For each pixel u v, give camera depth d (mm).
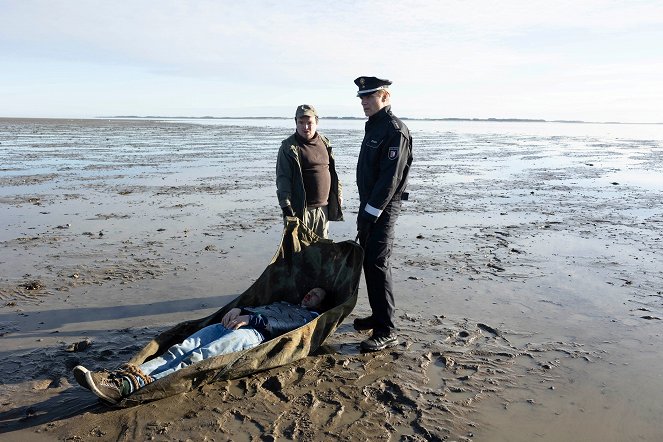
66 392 4320
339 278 5633
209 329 4602
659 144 41625
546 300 6336
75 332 5445
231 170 20188
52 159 23672
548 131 79500
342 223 10469
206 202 12961
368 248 5148
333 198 6664
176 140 40406
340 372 4684
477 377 4598
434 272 7375
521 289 6707
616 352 5035
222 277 7145
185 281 6977
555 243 8992
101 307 6098
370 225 5078
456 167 22609
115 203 12695
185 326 4793
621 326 5598
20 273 7219
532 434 3797
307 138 6273
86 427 3846
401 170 4980
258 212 11672
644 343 5211
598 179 18312
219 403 4164
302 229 5812
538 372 4680
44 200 13008
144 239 9109
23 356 4906
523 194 14734
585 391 4359
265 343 4465
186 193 14398
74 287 6711
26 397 4234
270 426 3883
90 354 4949
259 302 5520
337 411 4082
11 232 9547
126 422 3906
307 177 6285
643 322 5695
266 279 5570
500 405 4168
